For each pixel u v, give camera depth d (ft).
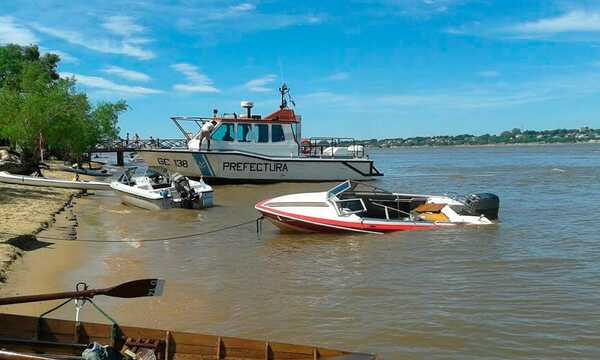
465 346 25.00
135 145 159.33
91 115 178.19
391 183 115.65
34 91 142.61
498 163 243.40
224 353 21.49
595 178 131.23
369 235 52.60
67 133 143.95
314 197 55.36
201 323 28.14
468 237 50.24
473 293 32.81
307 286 34.94
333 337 26.18
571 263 40.04
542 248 45.34
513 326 27.37
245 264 41.60
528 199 84.33
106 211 73.77
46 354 20.01
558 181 122.62
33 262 39.88
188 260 43.09
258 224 57.16
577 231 53.52
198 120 103.71
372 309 30.09
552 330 26.78
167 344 21.72
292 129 105.81
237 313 29.53
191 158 99.14
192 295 33.01
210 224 62.54
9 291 32.09
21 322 21.95
